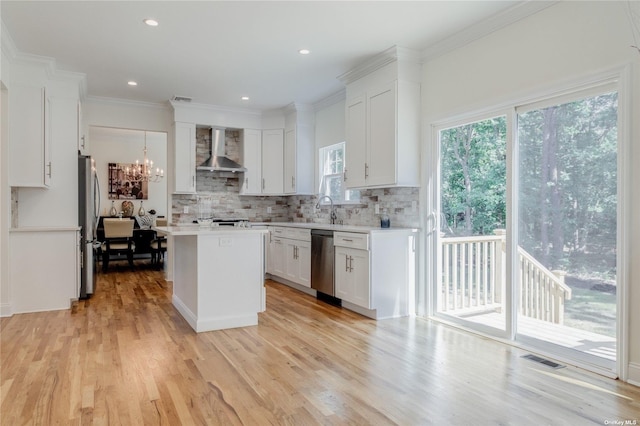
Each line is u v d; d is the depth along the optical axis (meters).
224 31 3.58
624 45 2.50
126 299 4.82
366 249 3.96
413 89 4.06
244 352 3.04
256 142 6.64
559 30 2.87
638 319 2.45
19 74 4.13
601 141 2.70
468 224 3.71
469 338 3.39
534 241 3.13
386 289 4.03
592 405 2.21
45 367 2.72
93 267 4.99
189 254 3.86
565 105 2.90
